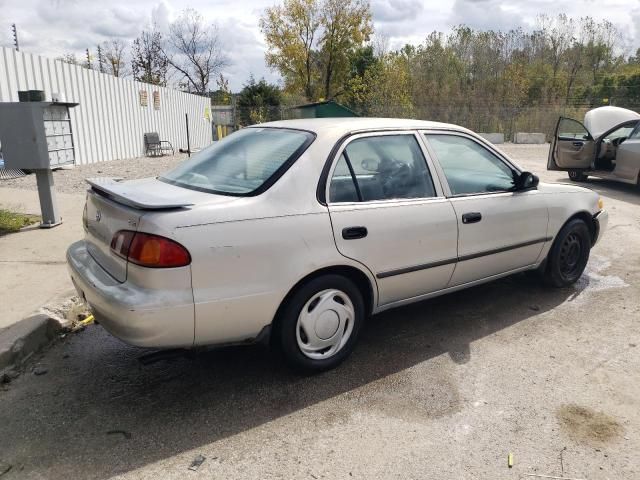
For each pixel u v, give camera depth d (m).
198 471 2.51
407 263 3.63
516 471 2.53
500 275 4.42
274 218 3.02
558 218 4.70
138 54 41.94
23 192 9.30
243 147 3.69
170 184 3.52
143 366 3.51
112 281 2.91
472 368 3.52
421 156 3.84
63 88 14.18
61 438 2.73
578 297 4.84
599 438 2.79
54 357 3.63
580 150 11.51
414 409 3.04
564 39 43.16
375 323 4.26
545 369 3.51
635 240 6.93
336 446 2.71
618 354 3.73
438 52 41.34
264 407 3.05
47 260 5.32
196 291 2.78
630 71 44.50
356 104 36.72
